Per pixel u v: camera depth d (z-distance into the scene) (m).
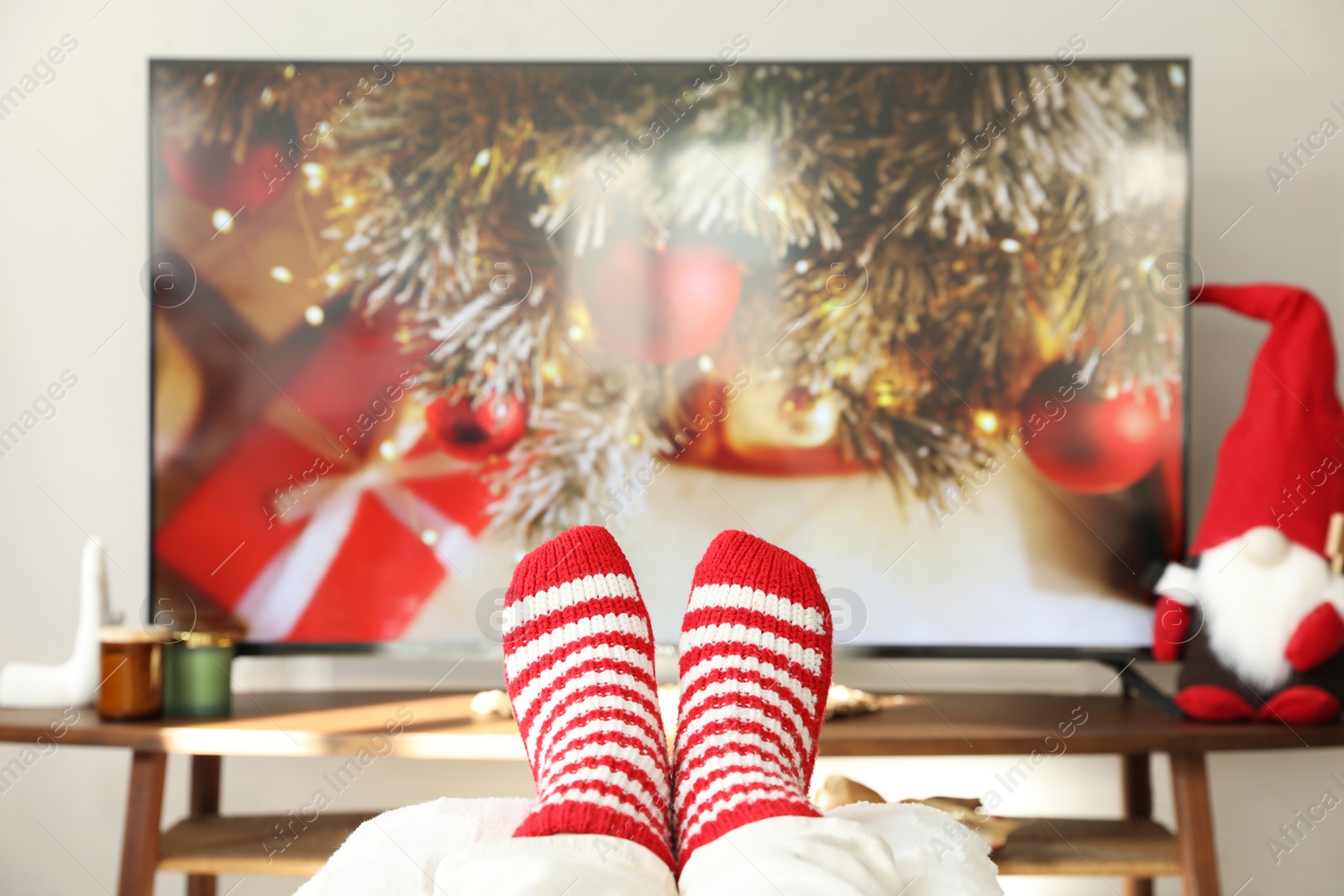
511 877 0.65
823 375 1.43
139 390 1.56
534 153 1.43
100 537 1.55
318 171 1.43
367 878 0.70
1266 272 1.56
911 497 1.43
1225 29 1.56
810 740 0.99
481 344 1.43
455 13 1.56
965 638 1.43
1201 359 1.55
